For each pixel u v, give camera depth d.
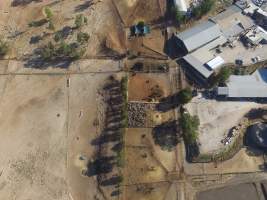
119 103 73.62
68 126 71.69
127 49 81.25
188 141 68.94
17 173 66.94
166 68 78.38
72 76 77.88
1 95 76.00
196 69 76.75
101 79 77.19
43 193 64.88
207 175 66.19
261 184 65.56
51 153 68.81
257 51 80.81
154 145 69.25
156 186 65.19
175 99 74.50
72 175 66.50
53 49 80.44
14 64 80.12
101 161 67.62
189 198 64.06
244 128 71.12
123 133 70.19
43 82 77.31
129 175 66.19
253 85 74.50
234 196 64.44
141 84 76.44
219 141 69.44
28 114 73.38
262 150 69.00
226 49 80.94
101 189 65.00
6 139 70.69
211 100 74.31
